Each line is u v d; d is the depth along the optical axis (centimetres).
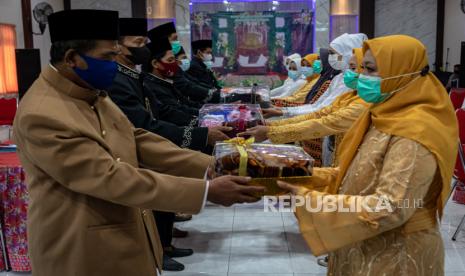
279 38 1009
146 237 166
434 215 155
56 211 148
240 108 322
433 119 145
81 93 151
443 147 142
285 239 375
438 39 1024
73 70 150
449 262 329
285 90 675
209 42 644
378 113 157
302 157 160
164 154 177
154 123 267
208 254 347
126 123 171
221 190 149
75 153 140
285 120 304
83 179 141
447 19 1007
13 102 514
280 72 1018
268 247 359
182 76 514
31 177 150
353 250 158
